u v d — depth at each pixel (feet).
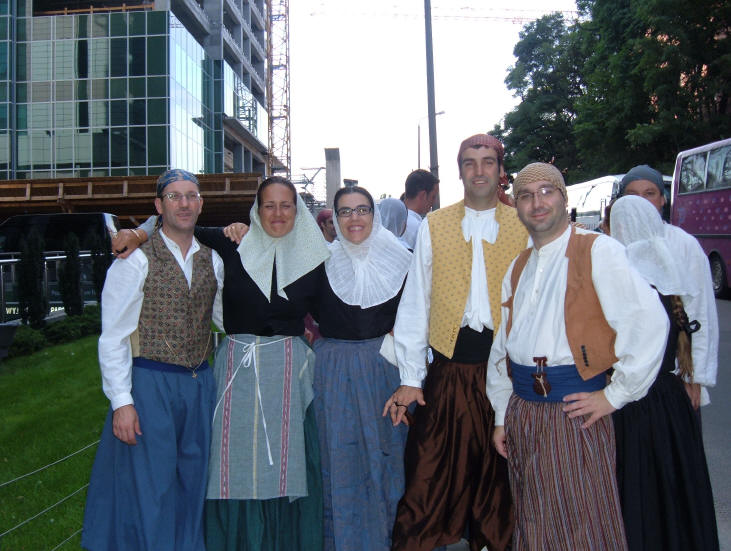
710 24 61.00
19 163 94.48
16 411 17.83
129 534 9.05
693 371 8.86
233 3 148.05
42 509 11.68
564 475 7.47
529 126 108.68
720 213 44.52
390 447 10.04
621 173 75.25
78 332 30.60
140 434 9.00
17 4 94.68
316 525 9.98
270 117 197.77
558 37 109.40
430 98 41.39
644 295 7.22
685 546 8.34
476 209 10.00
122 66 94.22
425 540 9.48
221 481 9.43
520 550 7.95
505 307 8.54
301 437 9.78
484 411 9.59
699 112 64.85
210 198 69.62
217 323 10.61
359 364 9.93
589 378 7.52
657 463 8.35
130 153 94.58
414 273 9.89
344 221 10.11
